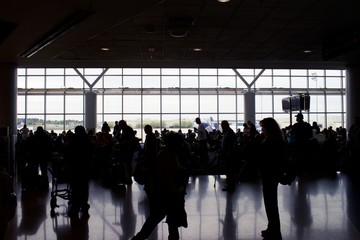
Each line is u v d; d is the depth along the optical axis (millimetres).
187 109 25781
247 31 9289
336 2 7098
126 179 9234
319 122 26188
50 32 7590
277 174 4645
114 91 25328
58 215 6043
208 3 7160
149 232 4043
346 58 11828
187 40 10227
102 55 12266
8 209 3494
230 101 25875
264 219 5676
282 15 7957
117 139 11711
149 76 25719
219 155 11727
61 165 7098
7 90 11312
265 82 26078
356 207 6434
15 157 11422
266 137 4770
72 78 25391
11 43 8625
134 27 8789
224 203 6812
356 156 10664
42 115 25297
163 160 3996
